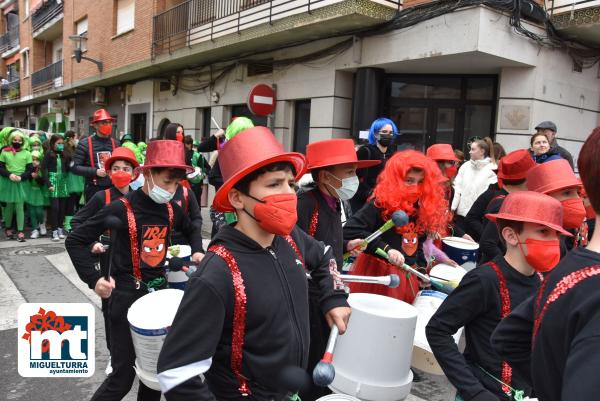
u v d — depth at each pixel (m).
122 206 2.72
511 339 1.44
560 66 7.23
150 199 2.79
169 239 2.88
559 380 1.15
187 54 11.23
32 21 24.52
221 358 1.59
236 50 10.44
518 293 1.96
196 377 1.46
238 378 1.58
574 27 6.82
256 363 1.56
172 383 1.45
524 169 3.27
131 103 16.06
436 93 8.23
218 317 1.50
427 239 3.45
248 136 1.62
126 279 2.72
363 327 2.42
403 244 3.24
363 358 2.42
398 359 2.43
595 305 1.04
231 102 11.35
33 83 24.50
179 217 2.96
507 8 6.50
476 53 6.53
